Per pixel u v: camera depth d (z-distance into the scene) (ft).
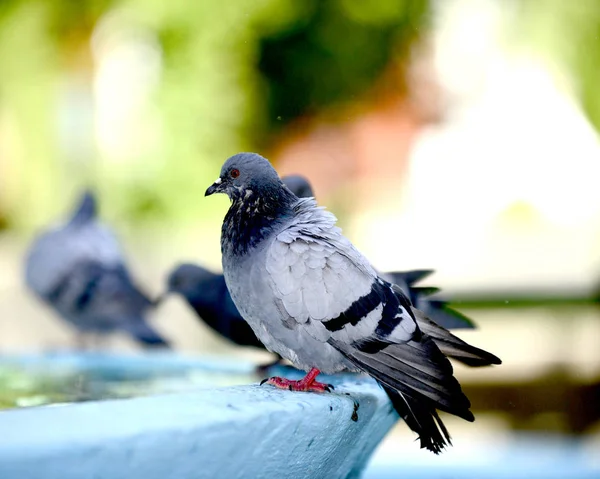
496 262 53.21
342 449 11.95
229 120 52.80
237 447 8.66
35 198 53.67
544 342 37.35
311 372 13.00
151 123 52.42
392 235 56.54
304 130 56.39
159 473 7.83
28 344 40.34
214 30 51.57
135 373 19.71
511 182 59.98
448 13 58.49
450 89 59.36
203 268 25.30
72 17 50.88
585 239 56.39
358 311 12.69
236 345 24.00
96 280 32.89
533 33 50.21
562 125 59.47
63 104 52.80
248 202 13.94
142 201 52.37
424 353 12.19
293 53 56.18
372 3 55.26
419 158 60.54
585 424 33.45
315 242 13.07
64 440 6.96
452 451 24.13
